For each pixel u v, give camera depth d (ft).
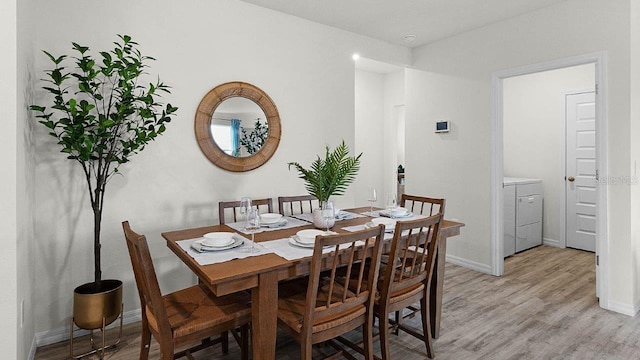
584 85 15.02
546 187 16.37
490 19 11.55
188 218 9.58
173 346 5.33
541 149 16.47
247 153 10.48
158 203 9.14
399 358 7.21
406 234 7.42
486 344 7.72
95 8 8.17
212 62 9.80
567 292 10.68
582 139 15.15
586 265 13.32
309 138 11.77
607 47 9.35
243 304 6.20
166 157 9.21
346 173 8.17
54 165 7.80
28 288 6.88
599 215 9.55
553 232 16.21
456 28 12.37
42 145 7.64
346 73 12.60
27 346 6.79
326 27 12.07
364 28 12.33
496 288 11.01
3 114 5.32
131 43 8.11
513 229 14.74
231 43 10.11
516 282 11.54
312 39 11.73
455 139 13.20
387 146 20.29
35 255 7.63
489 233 12.29
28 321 6.89
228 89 9.98
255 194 10.72
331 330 5.74
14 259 5.46
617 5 9.16
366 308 6.20
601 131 9.46
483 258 12.52
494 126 12.02
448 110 13.39
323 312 5.56
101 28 8.25
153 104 7.93
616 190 9.25
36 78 7.48
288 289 6.89
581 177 15.24
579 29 9.89
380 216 9.31
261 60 10.68
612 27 9.26
